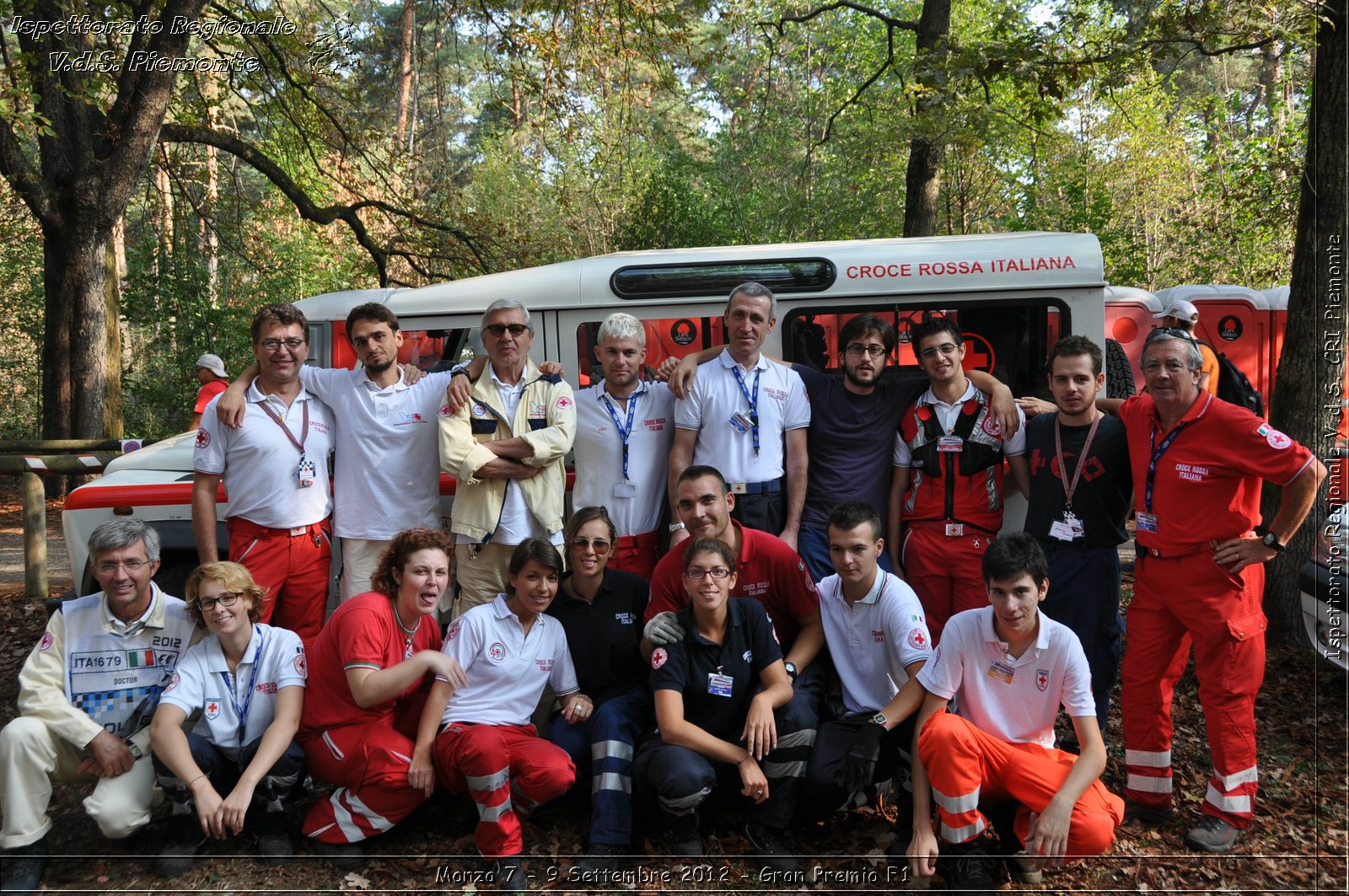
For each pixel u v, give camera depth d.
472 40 12.65
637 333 4.84
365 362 4.70
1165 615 4.15
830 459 4.89
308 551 4.66
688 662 3.98
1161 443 4.10
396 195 13.74
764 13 18.20
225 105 14.89
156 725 3.78
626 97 13.30
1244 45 7.43
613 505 4.90
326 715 4.01
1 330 16.41
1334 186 5.61
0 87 9.45
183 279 14.70
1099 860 3.92
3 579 8.43
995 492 4.70
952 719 3.64
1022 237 5.68
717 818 4.25
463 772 3.78
